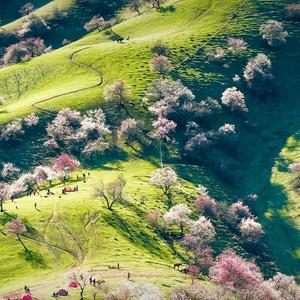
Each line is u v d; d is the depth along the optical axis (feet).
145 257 411.95
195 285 347.77
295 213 570.05
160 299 311.27
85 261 387.55
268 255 507.71
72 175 587.27
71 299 313.94
